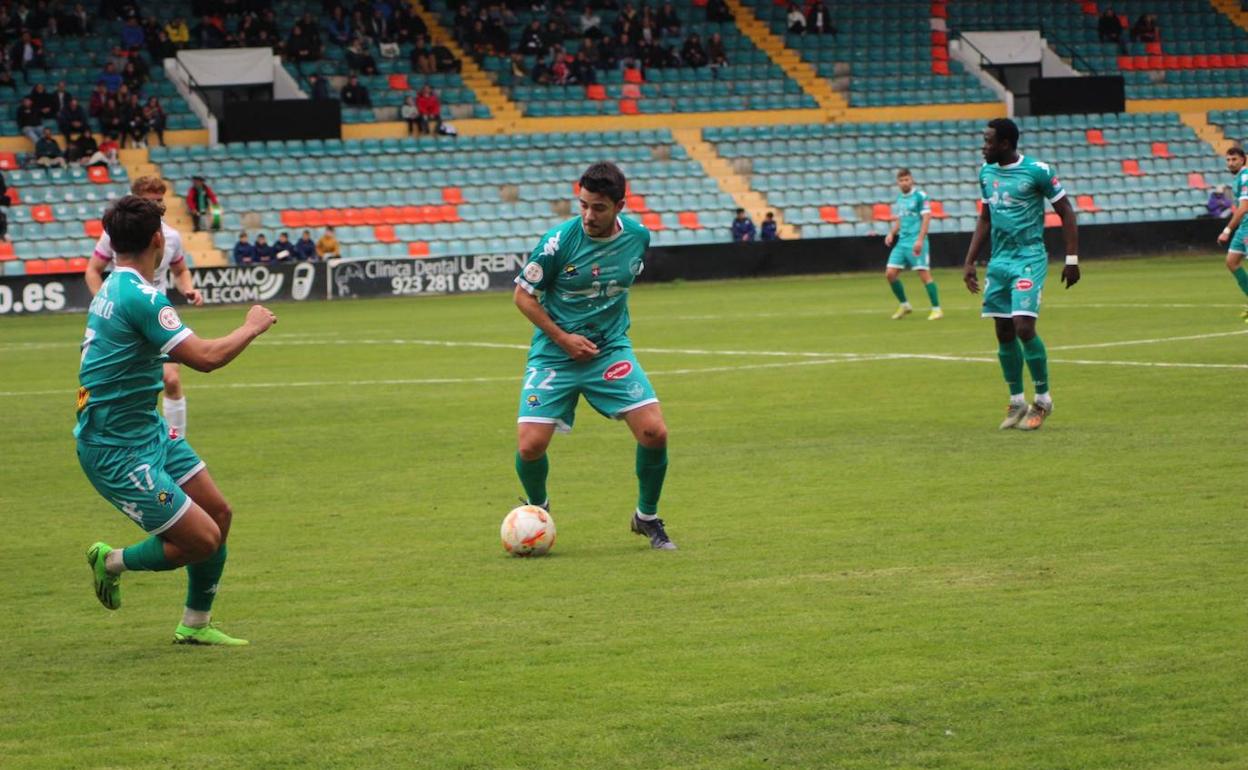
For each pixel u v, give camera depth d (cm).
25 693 1444
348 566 2009
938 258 9450
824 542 2058
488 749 1247
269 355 5225
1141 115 10969
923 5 11625
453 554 2070
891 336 5225
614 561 1994
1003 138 3047
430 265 8462
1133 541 1983
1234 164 5359
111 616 1777
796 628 1603
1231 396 3400
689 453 2908
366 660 1530
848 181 10181
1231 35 12012
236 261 8256
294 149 9338
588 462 2858
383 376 4494
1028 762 1191
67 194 8600
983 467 2620
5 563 2100
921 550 1981
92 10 9850
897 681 1403
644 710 1340
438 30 10531
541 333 2095
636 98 10375
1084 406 3341
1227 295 6425
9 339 6256
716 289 8194
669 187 9819
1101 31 11600
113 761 1240
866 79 10931
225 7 9844
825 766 1193
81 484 2806
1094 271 8519
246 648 1596
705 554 2014
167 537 1554
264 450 3117
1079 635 1536
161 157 9038
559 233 2014
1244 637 1507
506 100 10119
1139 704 1316
